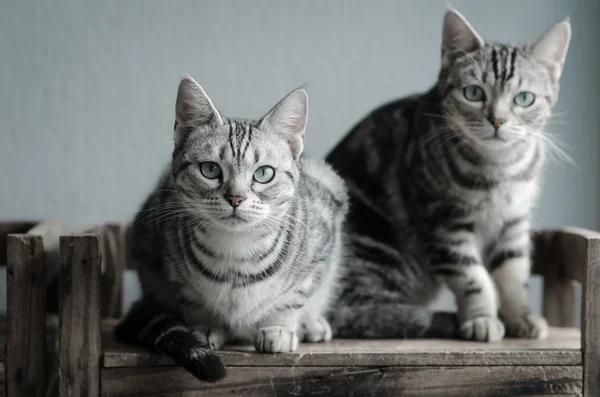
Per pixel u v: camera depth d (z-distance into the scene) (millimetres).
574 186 1258
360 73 1234
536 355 940
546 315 1149
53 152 1218
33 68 1207
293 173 943
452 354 938
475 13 1239
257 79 1228
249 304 953
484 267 1075
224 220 911
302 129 946
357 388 935
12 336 933
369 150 1116
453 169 1029
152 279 1000
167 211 963
